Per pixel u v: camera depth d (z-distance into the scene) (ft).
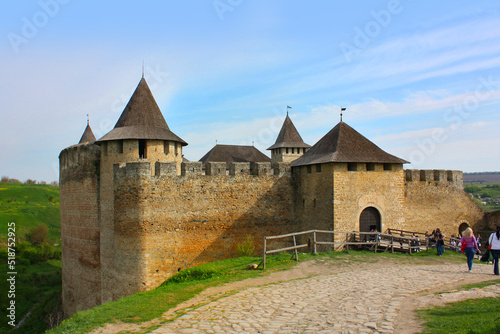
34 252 163.53
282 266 57.57
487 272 49.98
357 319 30.09
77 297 95.30
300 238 86.33
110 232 80.48
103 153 83.25
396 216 80.84
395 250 70.95
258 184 85.10
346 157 76.33
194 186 78.43
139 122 82.17
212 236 79.77
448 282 42.50
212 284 49.29
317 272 52.95
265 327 30.58
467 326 25.85
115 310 40.09
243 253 78.33
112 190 79.97
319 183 80.12
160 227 74.54
